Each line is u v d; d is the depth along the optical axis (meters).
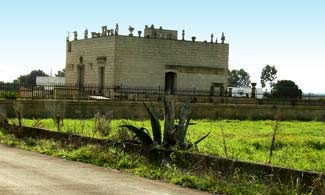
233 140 25.77
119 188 11.98
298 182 11.30
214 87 70.12
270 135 29.84
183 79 68.25
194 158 14.05
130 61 64.81
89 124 32.62
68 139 19.56
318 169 16.12
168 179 13.42
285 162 17.66
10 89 43.03
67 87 49.44
